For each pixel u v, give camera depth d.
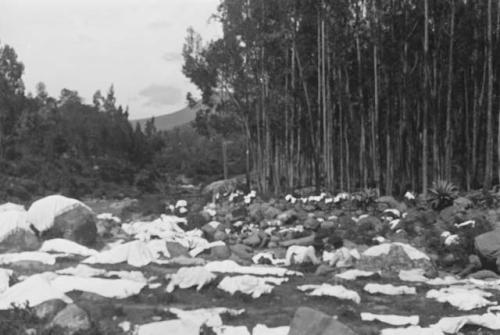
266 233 18.67
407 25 25.83
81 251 14.27
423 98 25.25
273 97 31.84
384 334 8.04
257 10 30.80
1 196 35.75
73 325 7.54
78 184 49.28
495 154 28.66
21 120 66.44
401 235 17.06
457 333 8.23
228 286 10.25
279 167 34.44
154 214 25.72
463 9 25.84
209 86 35.28
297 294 10.34
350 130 30.02
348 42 27.44
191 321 8.17
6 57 71.69
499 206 19.25
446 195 19.77
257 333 7.84
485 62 25.88
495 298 10.18
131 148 77.69
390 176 25.42
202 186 57.44
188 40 35.62
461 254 14.22
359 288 11.02
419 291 10.91
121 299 9.62
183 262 13.13
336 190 28.62
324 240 16.81
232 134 38.97
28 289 8.94
